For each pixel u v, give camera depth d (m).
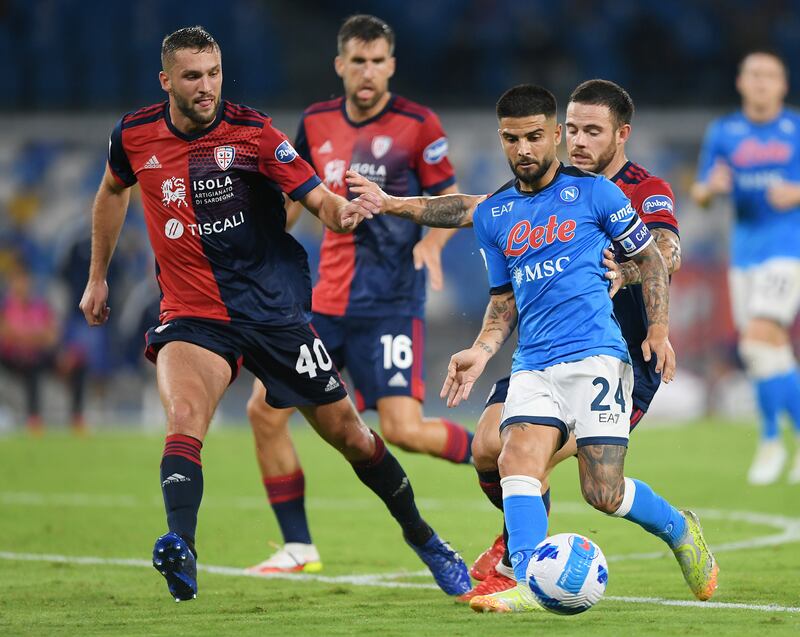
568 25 86.38
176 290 20.33
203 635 16.36
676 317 67.62
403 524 21.05
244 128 19.72
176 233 19.97
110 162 20.42
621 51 85.19
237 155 19.70
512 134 18.53
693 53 84.62
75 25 84.44
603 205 18.80
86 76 82.75
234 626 17.22
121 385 66.69
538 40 85.94
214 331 20.09
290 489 25.06
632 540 28.48
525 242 18.95
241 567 25.34
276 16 92.06
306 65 87.38
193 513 18.09
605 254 18.81
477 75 85.75
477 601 17.98
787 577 22.67
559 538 16.94
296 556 24.86
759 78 40.38
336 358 27.98
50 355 60.59
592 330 18.62
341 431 20.67
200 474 18.55
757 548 26.95
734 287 41.50
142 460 47.56
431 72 86.31
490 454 20.20
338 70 28.30
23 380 61.91
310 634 16.36
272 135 19.75
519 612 18.44
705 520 31.73
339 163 28.30
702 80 83.69
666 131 75.69
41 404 68.75
